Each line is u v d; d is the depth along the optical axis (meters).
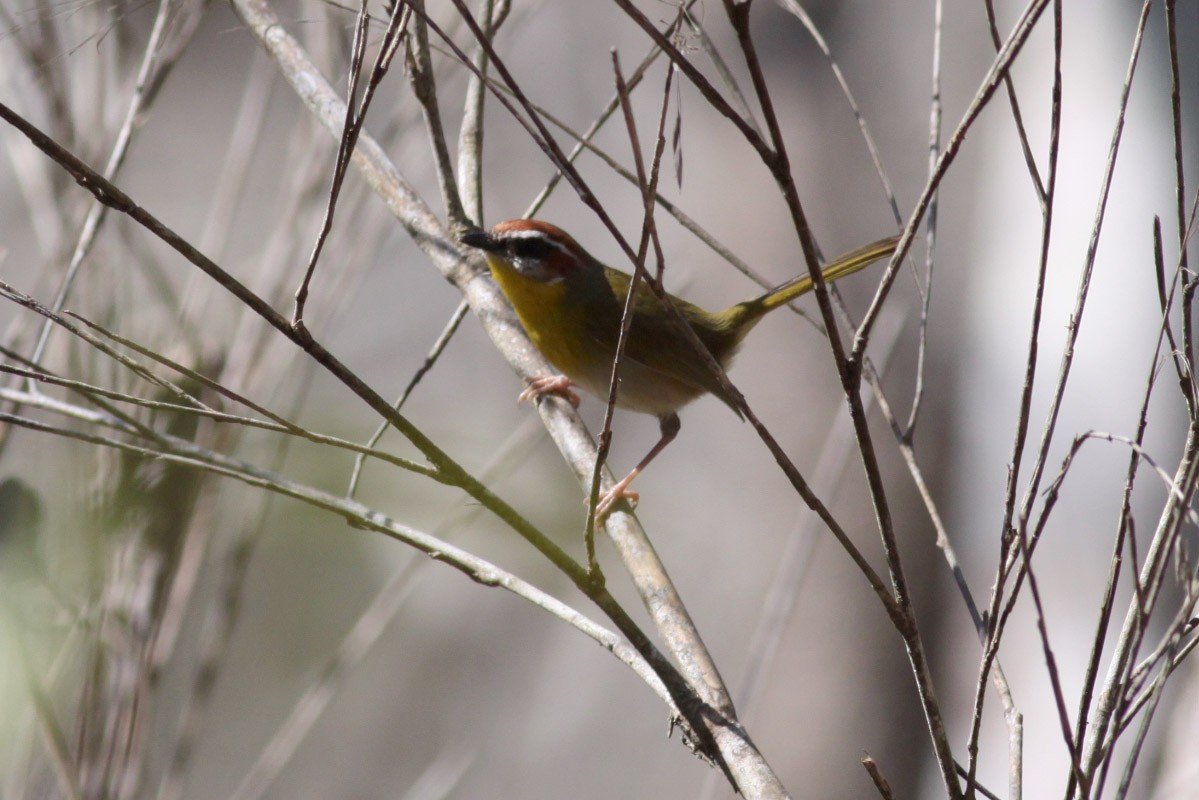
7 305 10.77
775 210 14.53
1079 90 11.66
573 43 15.09
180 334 7.15
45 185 7.34
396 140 8.76
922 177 13.99
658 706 15.38
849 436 8.27
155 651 6.41
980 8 13.67
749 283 14.53
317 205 7.99
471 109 8.89
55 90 7.25
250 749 13.84
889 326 11.55
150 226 4.27
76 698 6.16
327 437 4.68
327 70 8.27
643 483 15.09
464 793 14.94
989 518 13.24
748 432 14.87
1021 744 4.91
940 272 13.63
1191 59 11.03
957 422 13.54
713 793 8.09
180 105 13.30
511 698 15.47
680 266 14.66
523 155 15.00
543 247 9.20
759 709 14.26
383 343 15.41
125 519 6.36
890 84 14.13
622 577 14.94
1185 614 4.44
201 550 6.67
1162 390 10.66
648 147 14.98
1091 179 11.27
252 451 8.64
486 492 4.93
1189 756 8.18
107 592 6.22
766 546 14.66
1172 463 10.60
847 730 13.91
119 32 7.77
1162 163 10.95
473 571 5.43
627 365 9.77
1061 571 11.23
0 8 7.12
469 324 15.45
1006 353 13.12
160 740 9.35
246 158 8.01
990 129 13.47
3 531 5.93
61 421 6.73
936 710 4.58
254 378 7.29
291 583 12.73
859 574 14.02
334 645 13.00
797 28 14.48
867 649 13.96
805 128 14.50
